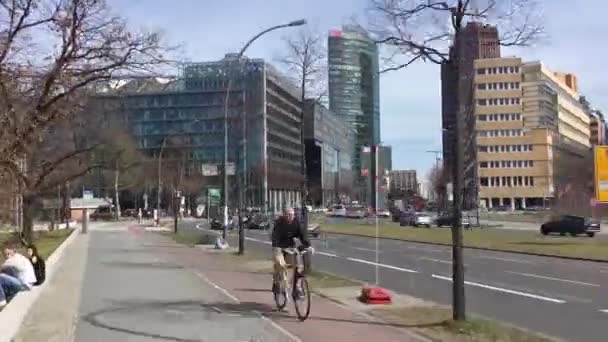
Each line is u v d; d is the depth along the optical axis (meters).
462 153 11.35
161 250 35.56
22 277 15.48
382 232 55.97
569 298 16.52
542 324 12.62
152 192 122.31
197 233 57.94
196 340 10.48
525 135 135.88
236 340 10.46
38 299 15.72
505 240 43.41
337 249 36.72
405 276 21.92
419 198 143.88
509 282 20.23
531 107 137.50
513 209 129.62
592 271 23.89
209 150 77.94
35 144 25.69
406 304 14.64
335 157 47.59
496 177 137.38
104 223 90.12
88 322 12.44
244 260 27.89
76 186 96.38
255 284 18.72
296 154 34.81
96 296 16.31
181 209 101.88
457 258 11.56
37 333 11.41
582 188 80.62
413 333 10.95
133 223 90.38
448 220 68.44
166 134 66.75
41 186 32.97
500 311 14.31
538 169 134.88
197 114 54.28
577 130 175.38
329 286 17.89
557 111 150.50
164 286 18.33
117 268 24.36
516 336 10.76
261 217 67.00
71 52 21.61
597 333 11.66
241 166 43.22
